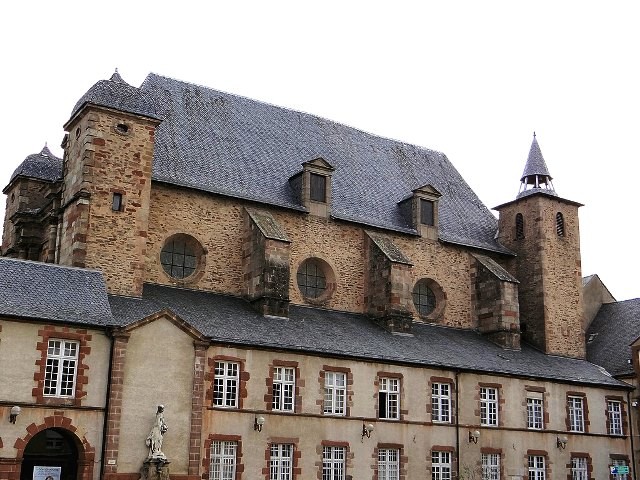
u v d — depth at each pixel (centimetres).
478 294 5438
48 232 4241
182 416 3472
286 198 4900
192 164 4666
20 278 3419
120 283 3919
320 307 4797
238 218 4638
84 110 4031
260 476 3697
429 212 5444
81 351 3303
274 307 4328
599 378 5216
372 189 5516
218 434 3616
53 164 4997
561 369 5141
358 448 4038
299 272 4828
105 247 3912
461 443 4422
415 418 4288
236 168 4878
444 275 5400
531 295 5622
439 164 6369
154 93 5016
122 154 4059
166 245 4419
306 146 5494
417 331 4972
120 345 3369
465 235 5716
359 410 4094
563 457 4838
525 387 4794
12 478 3055
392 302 4756
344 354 4091
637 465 5181
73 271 3625
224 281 4503
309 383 3966
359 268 5022
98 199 3944
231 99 5425
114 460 3244
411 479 4184
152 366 3441
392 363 4278
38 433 3359
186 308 4003
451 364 4494
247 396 3747
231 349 3756
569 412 4972
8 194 5078
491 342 5259
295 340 4034
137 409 3356
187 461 3441
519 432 4684
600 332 5941
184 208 4456
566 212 5834
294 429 3853
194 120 5028
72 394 3256
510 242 5866
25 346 3188
